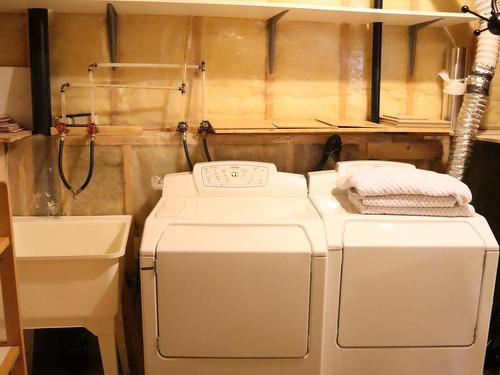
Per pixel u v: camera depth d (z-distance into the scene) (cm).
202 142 241
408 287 175
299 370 175
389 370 182
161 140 239
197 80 239
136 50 233
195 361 173
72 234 228
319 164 247
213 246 166
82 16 227
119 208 242
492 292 178
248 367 174
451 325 179
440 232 178
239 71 241
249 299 168
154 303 168
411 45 250
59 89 230
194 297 168
